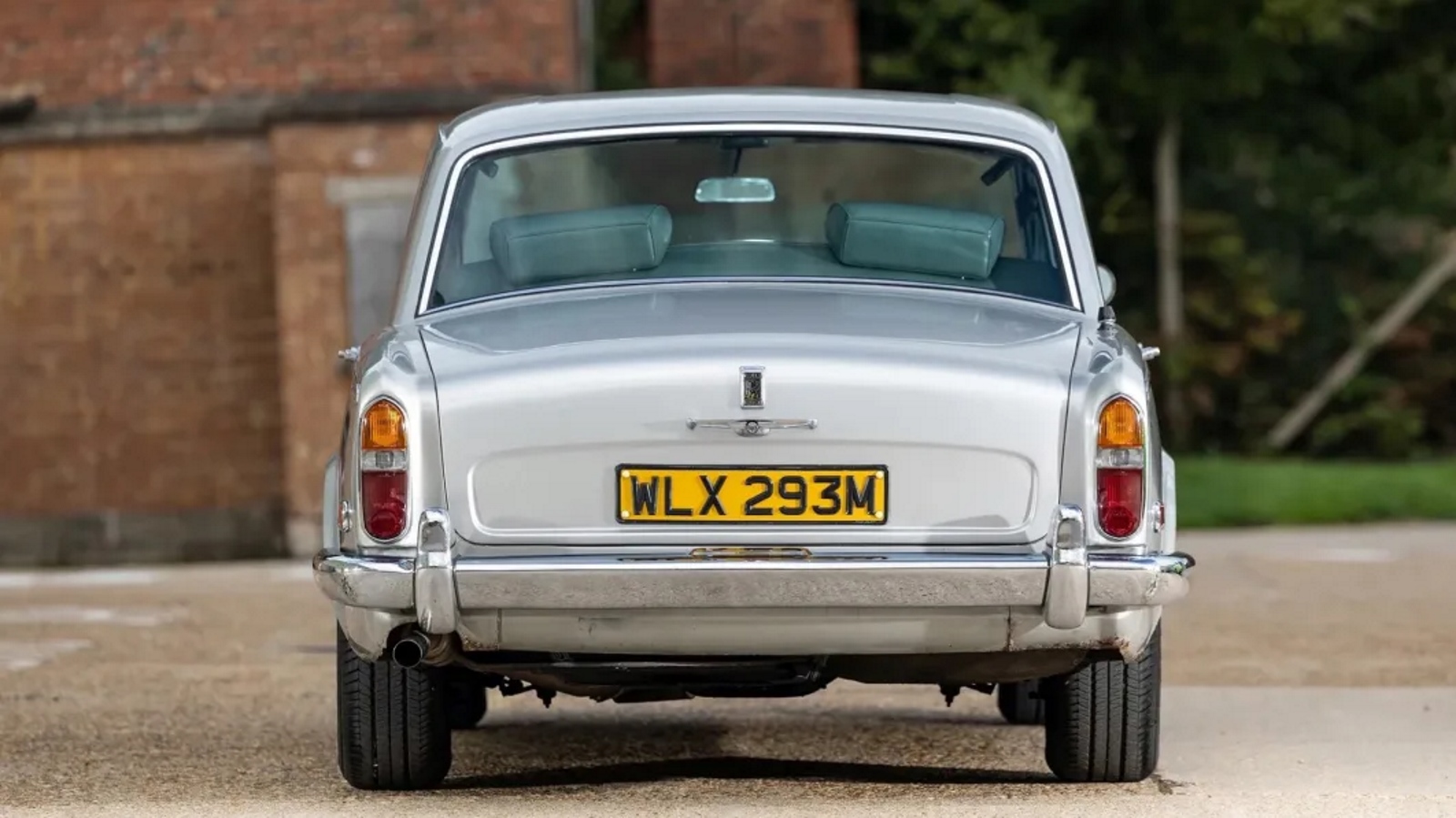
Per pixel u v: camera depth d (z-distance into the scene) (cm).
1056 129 1009
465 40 2761
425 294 953
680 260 970
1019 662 895
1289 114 3966
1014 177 986
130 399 2925
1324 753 1082
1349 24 3850
